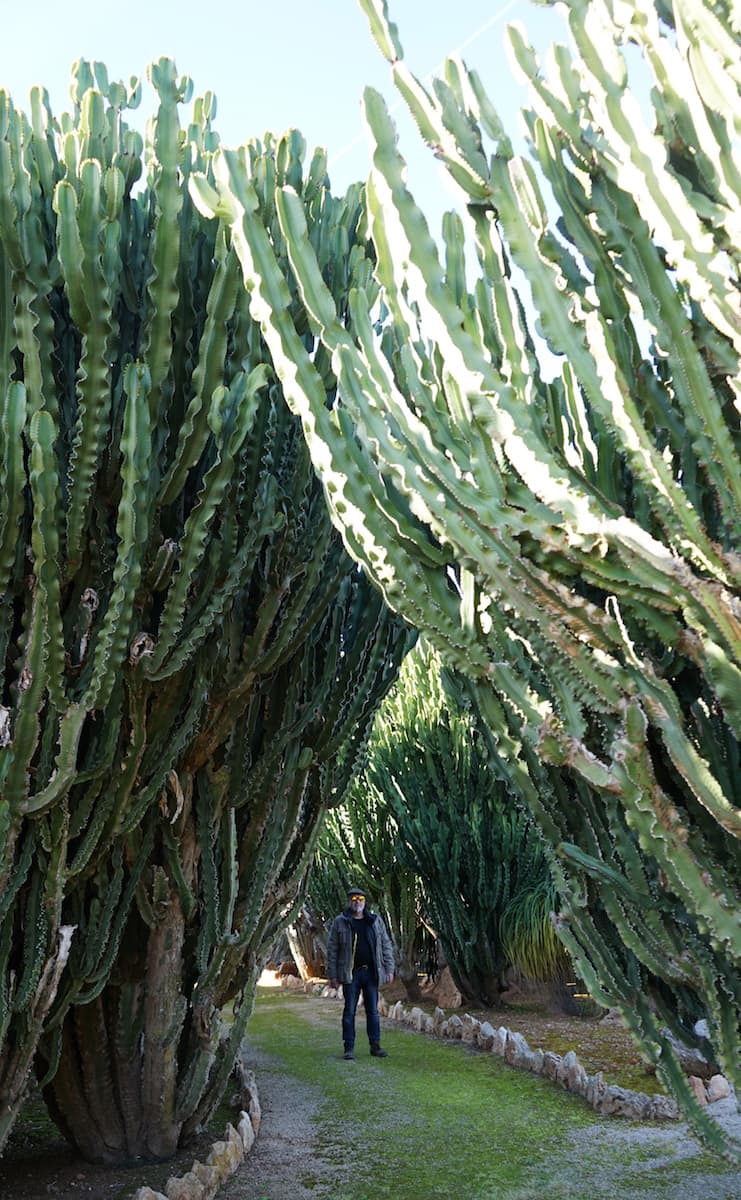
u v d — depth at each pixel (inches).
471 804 305.9
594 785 76.1
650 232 77.8
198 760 140.2
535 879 305.4
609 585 75.9
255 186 136.6
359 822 348.8
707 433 74.2
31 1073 123.3
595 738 84.1
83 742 124.8
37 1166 143.6
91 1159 142.6
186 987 146.4
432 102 86.0
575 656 76.3
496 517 77.6
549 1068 202.1
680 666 81.1
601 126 75.5
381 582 88.8
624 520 73.5
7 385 116.3
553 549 76.2
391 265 87.7
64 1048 141.7
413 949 343.0
